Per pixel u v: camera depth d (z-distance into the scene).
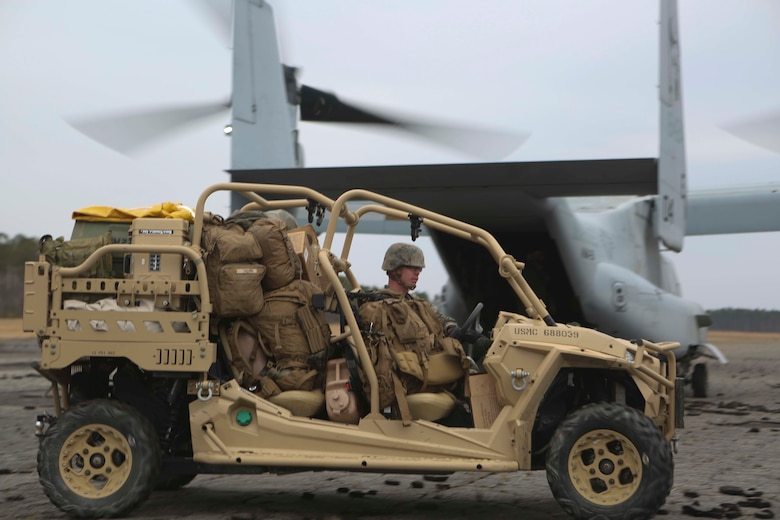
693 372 14.36
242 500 5.53
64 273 4.89
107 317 4.88
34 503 5.33
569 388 5.10
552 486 4.63
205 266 4.95
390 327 4.95
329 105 13.38
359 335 4.85
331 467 4.80
